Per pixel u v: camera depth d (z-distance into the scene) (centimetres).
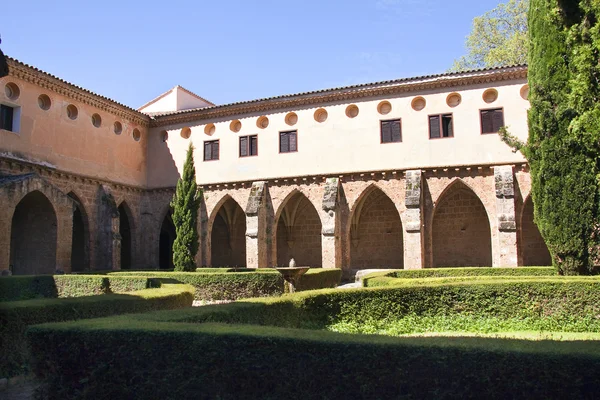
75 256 3281
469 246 3219
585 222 1716
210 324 712
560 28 1778
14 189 2336
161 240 3975
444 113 2888
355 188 3011
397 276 2233
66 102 2923
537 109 1859
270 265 3116
